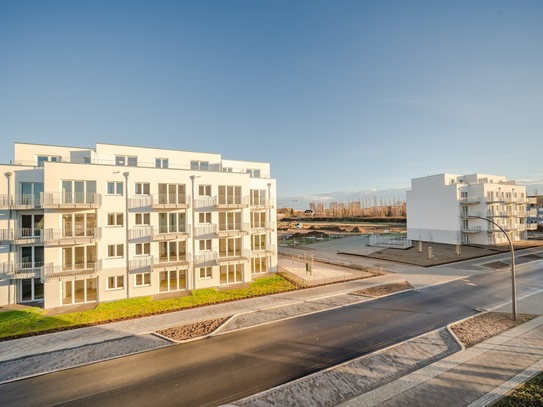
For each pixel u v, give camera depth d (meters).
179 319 14.20
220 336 12.24
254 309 15.57
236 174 21.84
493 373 9.01
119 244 18.14
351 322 13.61
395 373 9.16
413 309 15.30
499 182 44.88
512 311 13.96
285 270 25.58
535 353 10.23
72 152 19.62
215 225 20.95
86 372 9.59
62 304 16.73
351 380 8.84
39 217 18.03
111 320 14.13
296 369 9.57
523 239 44.44
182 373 9.45
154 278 18.83
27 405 8.02
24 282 17.66
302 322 13.70
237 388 8.59
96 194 17.30
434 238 42.34
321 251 37.69
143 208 18.81
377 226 76.56
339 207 126.12
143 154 21.45
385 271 24.75
